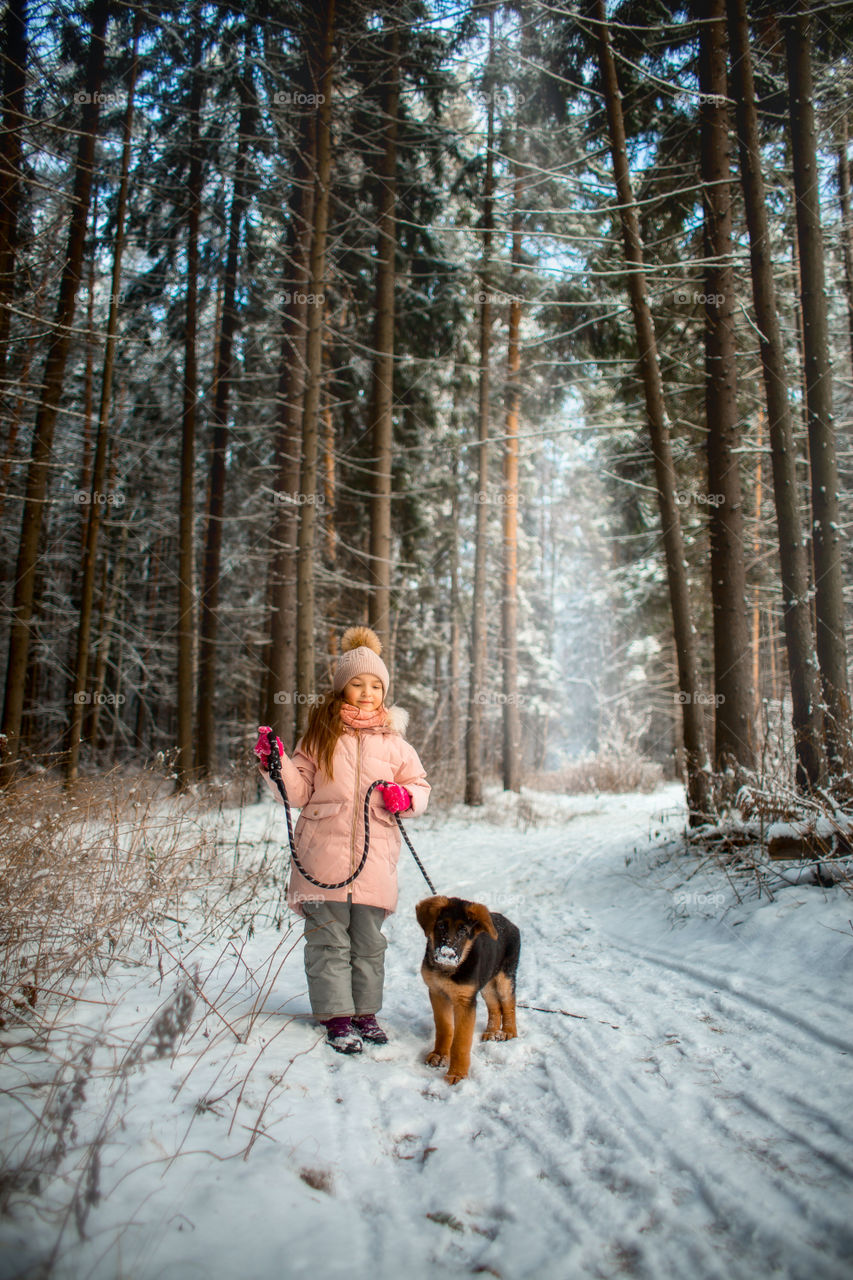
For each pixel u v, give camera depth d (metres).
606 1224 2.07
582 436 16.34
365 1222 2.10
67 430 15.34
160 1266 1.80
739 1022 3.47
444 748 17.31
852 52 8.23
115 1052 2.86
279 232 14.63
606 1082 2.96
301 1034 3.36
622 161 8.40
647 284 9.90
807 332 6.38
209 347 17.16
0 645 17.11
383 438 12.91
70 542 17.56
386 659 12.38
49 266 8.49
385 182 12.82
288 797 3.47
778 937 4.36
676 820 11.74
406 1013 3.93
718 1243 1.96
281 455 13.95
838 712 5.96
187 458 13.78
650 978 4.30
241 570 19.83
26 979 3.36
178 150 12.95
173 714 24.92
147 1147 2.29
